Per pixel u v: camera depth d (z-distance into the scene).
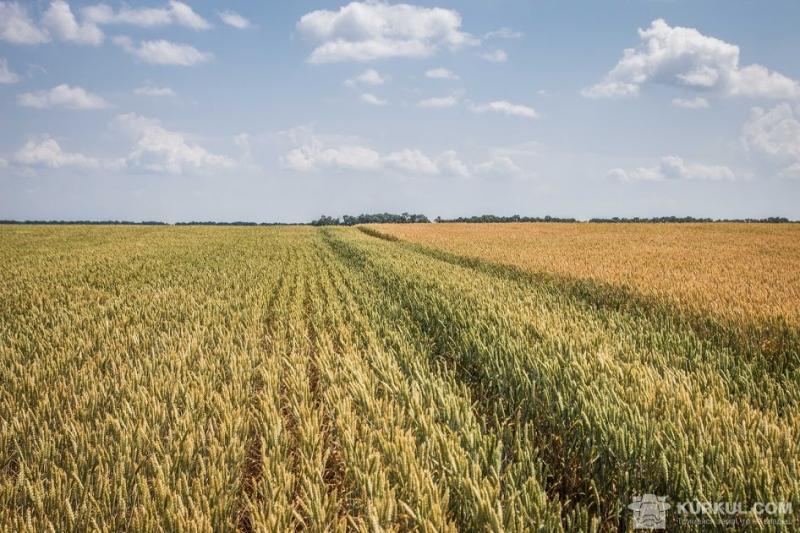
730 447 3.20
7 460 3.81
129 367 5.90
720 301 9.01
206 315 9.12
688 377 4.89
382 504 2.88
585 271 14.77
